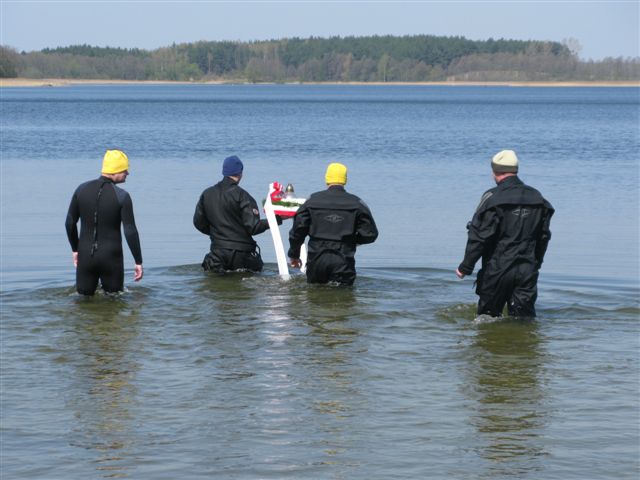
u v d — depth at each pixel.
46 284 10.80
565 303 9.72
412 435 5.71
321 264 10.54
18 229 16.02
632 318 9.02
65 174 25.55
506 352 7.70
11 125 55.59
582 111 92.44
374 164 29.39
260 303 9.63
